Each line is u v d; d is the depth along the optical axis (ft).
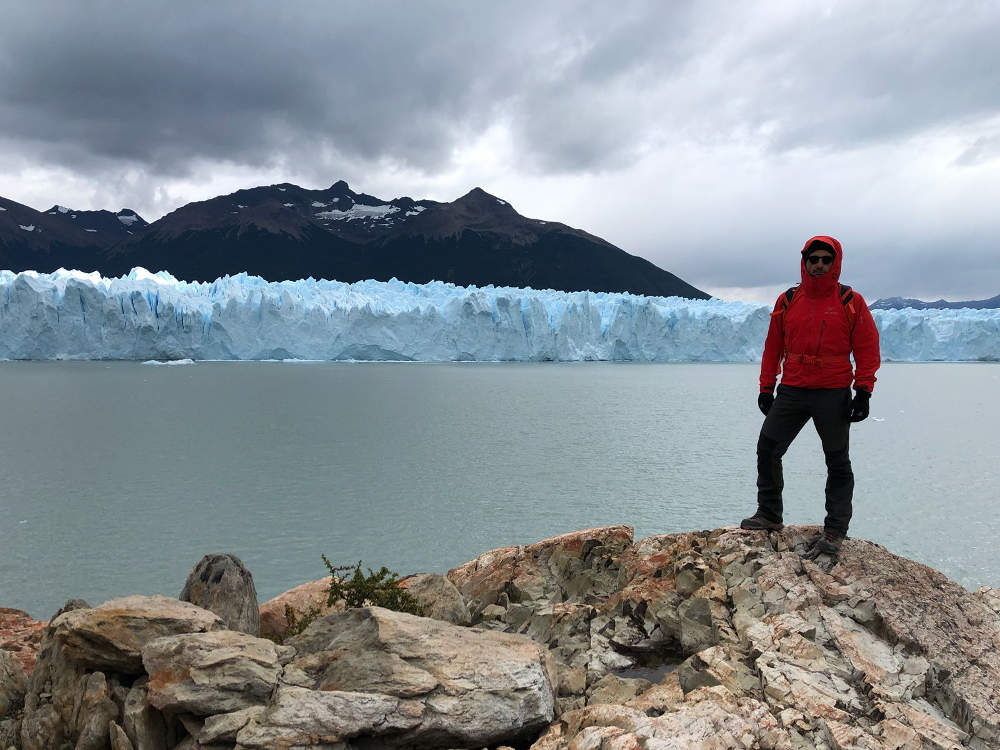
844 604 17.31
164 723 14.61
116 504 144.77
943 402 422.41
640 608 19.47
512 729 13.93
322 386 477.36
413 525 131.34
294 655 15.75
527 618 21.49
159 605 17.06
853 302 18.93
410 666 14.58
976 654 15.90
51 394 392.06
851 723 13.48
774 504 21.08
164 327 458.50
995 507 151.43
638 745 12.19
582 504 148.25
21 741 15.75
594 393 457.68
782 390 20.20
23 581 100.73
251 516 136.46
